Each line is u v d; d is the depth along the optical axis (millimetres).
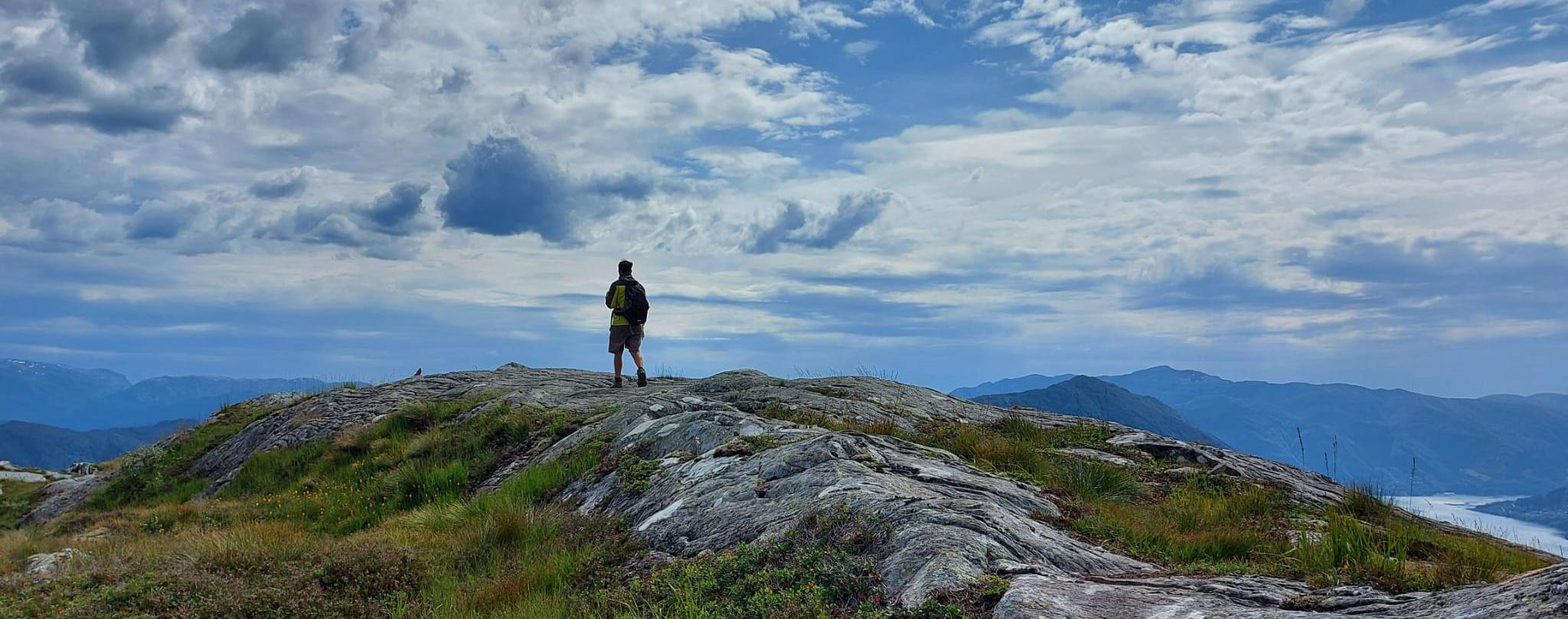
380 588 9391
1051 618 4586
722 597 6988
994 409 20688
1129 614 4738
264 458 22000
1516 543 11203
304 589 8930
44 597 8852
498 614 8508
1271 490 12891
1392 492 12969
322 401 25844
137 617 7961
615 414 16828
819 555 6801
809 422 16484
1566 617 3221
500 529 11383
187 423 29391
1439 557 8891
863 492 8133
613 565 9398
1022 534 6770
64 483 27875
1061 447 16016
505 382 26453
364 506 16875
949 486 9539
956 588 5469
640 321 23375
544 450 17078
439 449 18812
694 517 9703
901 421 17656
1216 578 5738
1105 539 8672
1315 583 6270
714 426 13586
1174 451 15578
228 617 8133
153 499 23547
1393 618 4188
